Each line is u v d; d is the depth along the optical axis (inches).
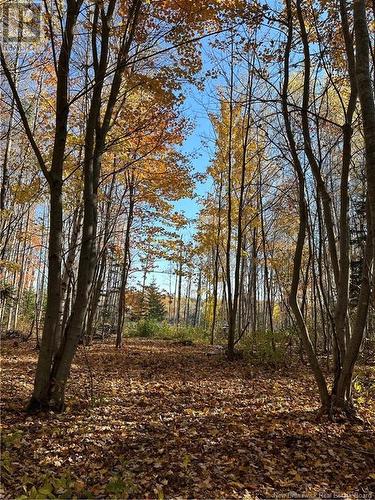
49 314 229.3
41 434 191.8
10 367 364.8
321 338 764.0
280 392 310.3
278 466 167.5
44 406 225.0
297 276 236.1
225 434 201.2
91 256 241.3
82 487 143.5
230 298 503.5
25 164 531.2
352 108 238.4
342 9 225.8
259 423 219.9
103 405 247.1
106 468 161.3
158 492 139.9
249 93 462.6
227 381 354.0
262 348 464.1
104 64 246.2
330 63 276.2
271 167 672.4
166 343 753.0
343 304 242.7
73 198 452.4
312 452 180.9
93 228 244.4
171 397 282.0
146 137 432.8
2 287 569.9
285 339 503.2
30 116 486.0
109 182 578.2
